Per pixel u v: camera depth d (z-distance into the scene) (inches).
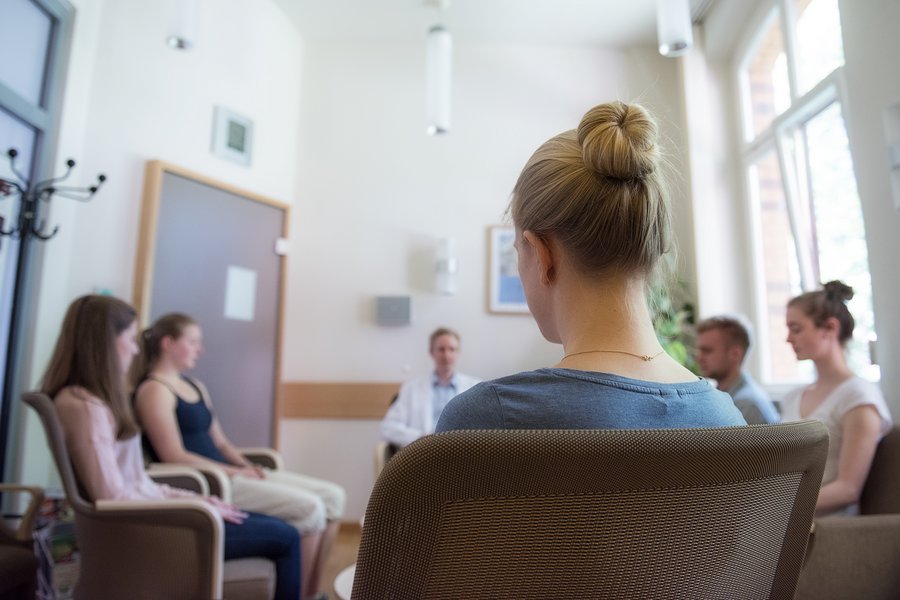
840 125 103.1
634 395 19.9
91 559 59.6
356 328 150.1
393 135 157.6
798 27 115.0
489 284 151.3
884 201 71.7
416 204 155.2
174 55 121.6
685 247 142.5
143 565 57.7
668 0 107.0
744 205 137.3
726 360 81.6
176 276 118.0
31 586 58.9
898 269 69.8
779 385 122.6
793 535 19.9
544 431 14.6
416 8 145.6
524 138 157.6
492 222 154.6
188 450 90.9
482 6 144.0
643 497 16.0
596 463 14.8
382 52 160.9
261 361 137.0
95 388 64.2
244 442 131.0
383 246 153.5
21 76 92.5
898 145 69.3
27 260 93.0
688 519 16.7
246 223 135.6
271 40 146.2
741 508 17.8
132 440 69.5
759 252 134.0
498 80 160.1
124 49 112.6
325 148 156.1
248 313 134.3
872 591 52.4
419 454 14.2
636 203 22.9
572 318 23.5
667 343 133.0
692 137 141.2
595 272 23.2
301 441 144.8
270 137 144.9
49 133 97.2
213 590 57.1
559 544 15.6
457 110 158.9
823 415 68.0
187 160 122.7
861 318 95.3
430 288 152.1
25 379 91.6
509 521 15.2
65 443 59.8
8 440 88.9
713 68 143.6
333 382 147.2
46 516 81.8
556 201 23.5
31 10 94.5
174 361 91.6
